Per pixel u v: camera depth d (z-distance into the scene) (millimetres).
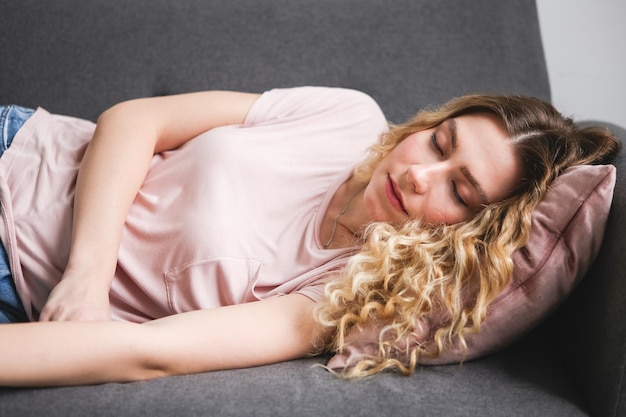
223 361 1065
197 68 1665
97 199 1225
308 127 1395
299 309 1142
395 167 1271
